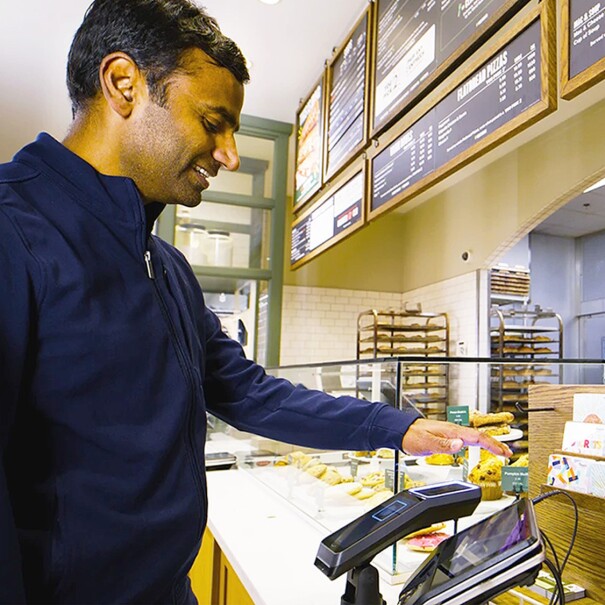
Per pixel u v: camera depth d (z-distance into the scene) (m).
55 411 0.61
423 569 0.77
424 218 5.49
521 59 1.39
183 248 3.83
